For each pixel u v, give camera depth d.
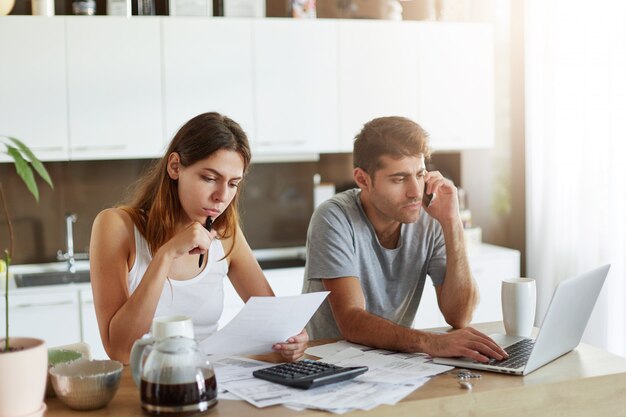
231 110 3.82
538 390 1.63
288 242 4.28
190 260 2.09
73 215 3.92
